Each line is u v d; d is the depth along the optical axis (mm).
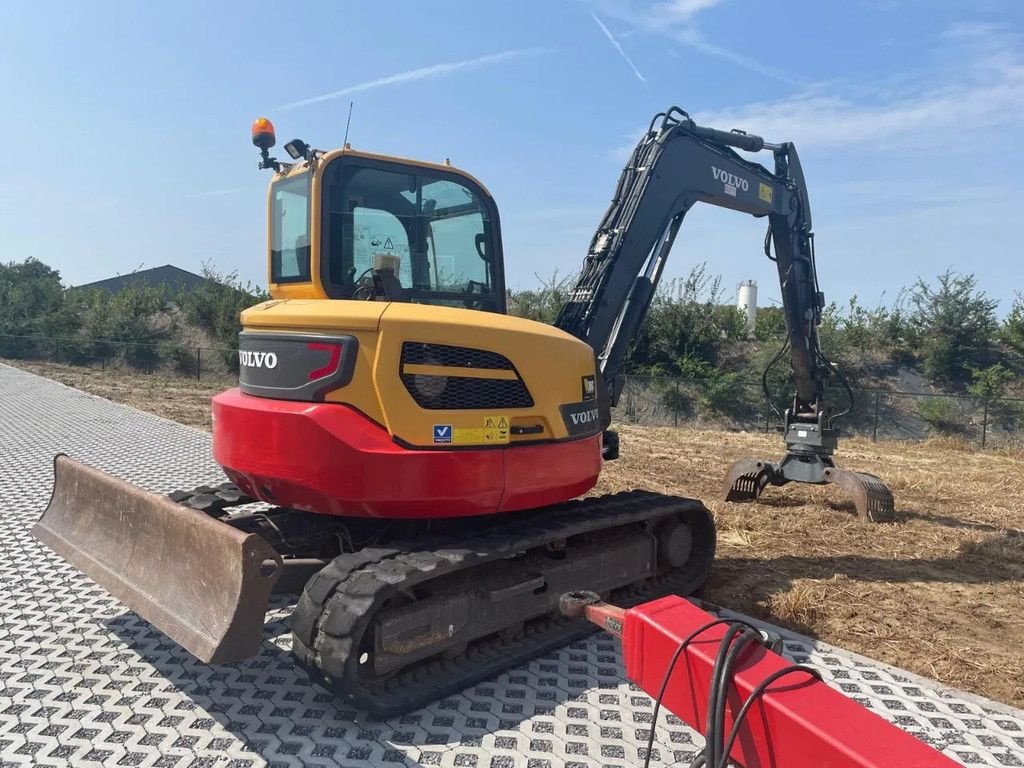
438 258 4473
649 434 15445
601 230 5801
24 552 5609
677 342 22469
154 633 4258
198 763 3012
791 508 7863
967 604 5113
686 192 6027
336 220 4105
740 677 2107
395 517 3688
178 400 17891
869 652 4277
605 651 4180
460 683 3631
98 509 4309
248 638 3061
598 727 3357
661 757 3117
